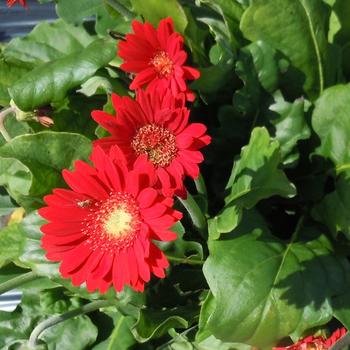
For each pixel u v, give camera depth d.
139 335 0.52
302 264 0.51
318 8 0.57
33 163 0.53
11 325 0.63
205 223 0.52
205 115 0.62
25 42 0.67
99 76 0.59
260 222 0.54
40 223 0.55
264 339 0.50
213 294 0.50
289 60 0.58
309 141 0.59
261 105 0.59
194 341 0.58
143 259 0.40
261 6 0.56
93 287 0.41
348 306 0.51
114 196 0.40
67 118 0.59
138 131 0.43
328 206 0.56
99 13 0.64
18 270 0.63
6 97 0.61
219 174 0.61
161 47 0.50
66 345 0.61
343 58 0.66
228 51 0.57
